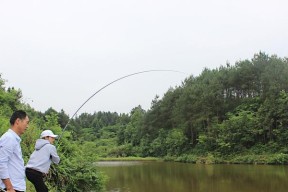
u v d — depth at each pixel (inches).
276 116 1515.7
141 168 1206.9
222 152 1627.7
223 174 920.9
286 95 1501.0
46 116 453.4
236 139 1605.6
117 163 1588.3
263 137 1567.4
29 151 358.9
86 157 424.8
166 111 2239.2
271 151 1472.7
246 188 629.9
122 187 652.1
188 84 2214.6
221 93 1863.9
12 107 555.2
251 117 1614.2
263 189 611.2
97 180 417.7
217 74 1985.7
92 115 3846.0
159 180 779.4
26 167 200.4
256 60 1843.0
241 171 1007.0
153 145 2144.4
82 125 3154.5
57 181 372.8
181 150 1926.7
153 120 2267.5
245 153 1541.6
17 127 157.8
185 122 1941.4
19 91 597.9
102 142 2421.3
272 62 1758.1
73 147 429.4
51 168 365.1
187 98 1963.6
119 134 2551.7
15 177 155.3
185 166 1317.7
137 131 2381.9
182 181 758.5
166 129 2206.0
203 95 1863.9
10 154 152.6
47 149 202.5
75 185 388.5
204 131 1866.4
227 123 1641.2
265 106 1557.6
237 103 1840.6
